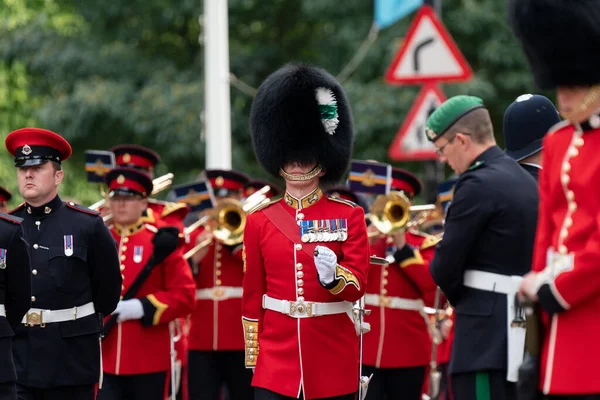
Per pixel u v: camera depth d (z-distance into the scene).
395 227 31.98
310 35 74.06
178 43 71.19
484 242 23.86
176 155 64.31
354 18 65.50
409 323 33.41
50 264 27.25
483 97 61.53
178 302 31.70
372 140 63.53
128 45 67.62
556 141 18.66
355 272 24.11
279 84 25.56
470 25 62.84
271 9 72.25
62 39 66.88
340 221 24.69
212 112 49.25
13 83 69.12
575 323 18.02
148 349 31.78
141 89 65.56
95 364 27.72
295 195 25.11
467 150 24.95
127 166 36.19
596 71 18.14
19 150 27.39
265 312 24.92
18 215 27.97
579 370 17.91
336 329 24.41
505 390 23.70
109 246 27.77
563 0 18.19
